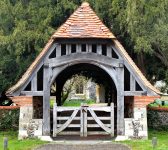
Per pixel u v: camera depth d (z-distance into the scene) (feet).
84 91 145.18
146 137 57.62
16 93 57.41
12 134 65.16
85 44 57.52
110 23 77.25
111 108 58.90
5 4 79.36
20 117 57.77
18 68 77.87
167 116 70.69
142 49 70.69
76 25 58.08
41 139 57.31
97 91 131.03
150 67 77.41
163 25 67.92
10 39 75.00
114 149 51.44
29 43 75.56
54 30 75.56
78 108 58.90
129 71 57.57
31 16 78.89
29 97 57.52
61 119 59.00
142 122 57.72
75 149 51.60
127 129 57.67
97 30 57.52
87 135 60.03
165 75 75.77
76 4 79.97
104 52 57.77
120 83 57.47
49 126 57.62
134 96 57.72
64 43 57.31
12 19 79.71
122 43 76.74
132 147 52.49
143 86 57.57
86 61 57.36
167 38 68.13
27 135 57.67
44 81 57.36
